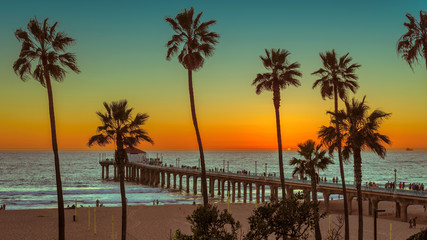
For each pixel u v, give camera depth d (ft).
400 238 151.74
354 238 151.33
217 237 57.88
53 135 101.24
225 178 339.16
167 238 160.76
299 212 63.67
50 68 98.58
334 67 127.85
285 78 123.24
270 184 272.10
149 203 318.04
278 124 124.67
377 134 102.83
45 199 349.41
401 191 185.26
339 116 104.42
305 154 130.93
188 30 114.01
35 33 99.25
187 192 399.24
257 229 61.41
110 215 208.33
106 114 113.80
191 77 116.37
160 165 484.74
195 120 116.16
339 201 277.23
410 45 81.97
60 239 100.99
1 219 193.47
